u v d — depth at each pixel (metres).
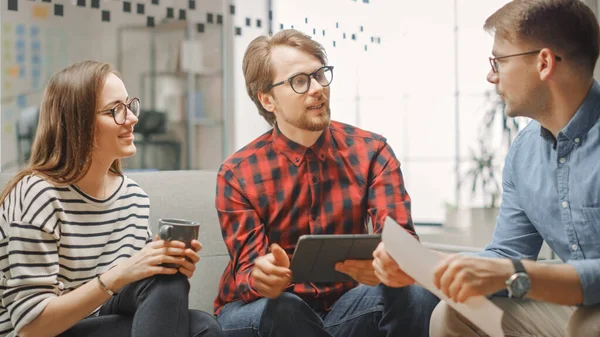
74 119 1.63
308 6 3.49
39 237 1.54
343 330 1.75
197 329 1.57
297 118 1.84
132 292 1.56
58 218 1.61
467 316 1.33
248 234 1.83
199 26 3.57
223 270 2.09
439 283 1.32
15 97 3.38
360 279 1.59
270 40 1.91
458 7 4.61
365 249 1.53
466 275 1.29
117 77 1.71
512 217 1.72
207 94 3.80
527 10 1.46
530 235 1.71
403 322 1.67
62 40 3.39
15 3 3.26
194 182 2.12
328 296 1.87
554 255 2.44
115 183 1.77
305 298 1.85
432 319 1.58
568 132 1.50
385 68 4.12
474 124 4.68
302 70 1.84
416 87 4.51
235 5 3.55
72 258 1.62
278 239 1.88
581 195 1.49
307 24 3.50
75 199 1.65
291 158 1.89
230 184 1.88
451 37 4.62
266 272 1.57
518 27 1.47
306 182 1.88
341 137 1.95
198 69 3.64
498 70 1.53
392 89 4.33
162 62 3.60
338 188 1.89
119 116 1.67
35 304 1.49
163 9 3.50
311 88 1.83
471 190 3.83
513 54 1.49
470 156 4.02
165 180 2.07
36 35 3.33
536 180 1.62
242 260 1.80
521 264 1.31
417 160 4.83
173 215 2.03
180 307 1.53
